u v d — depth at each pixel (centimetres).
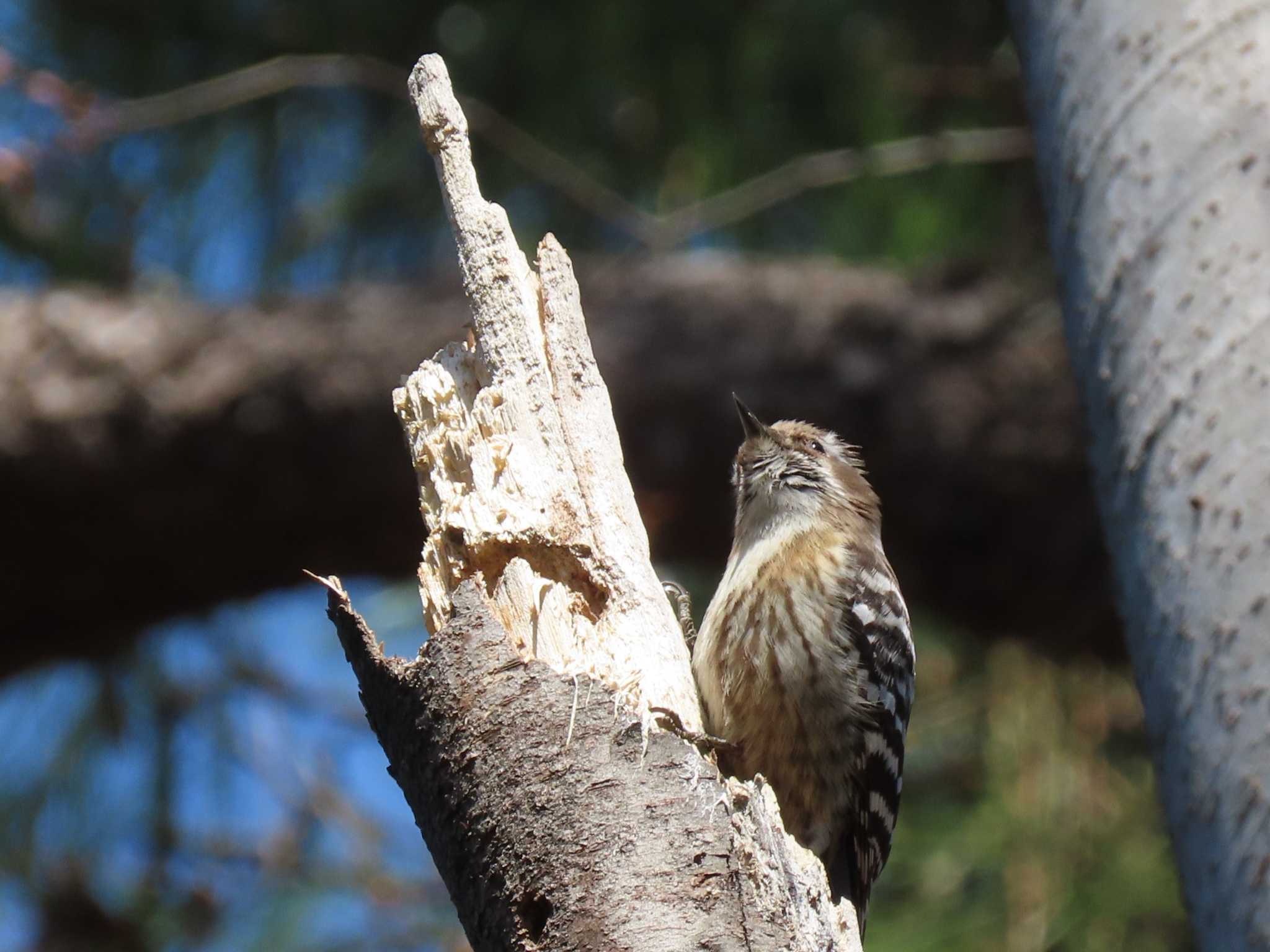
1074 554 1081
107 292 1195
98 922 1155
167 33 1172
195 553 1128
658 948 391
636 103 1166
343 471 1094
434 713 435
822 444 840
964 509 1098
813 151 1156
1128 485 427
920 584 1123
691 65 1149
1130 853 924
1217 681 385
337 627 463
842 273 1138
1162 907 903
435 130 545
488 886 418
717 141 1152
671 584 753
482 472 519
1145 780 965
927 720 1038
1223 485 397
